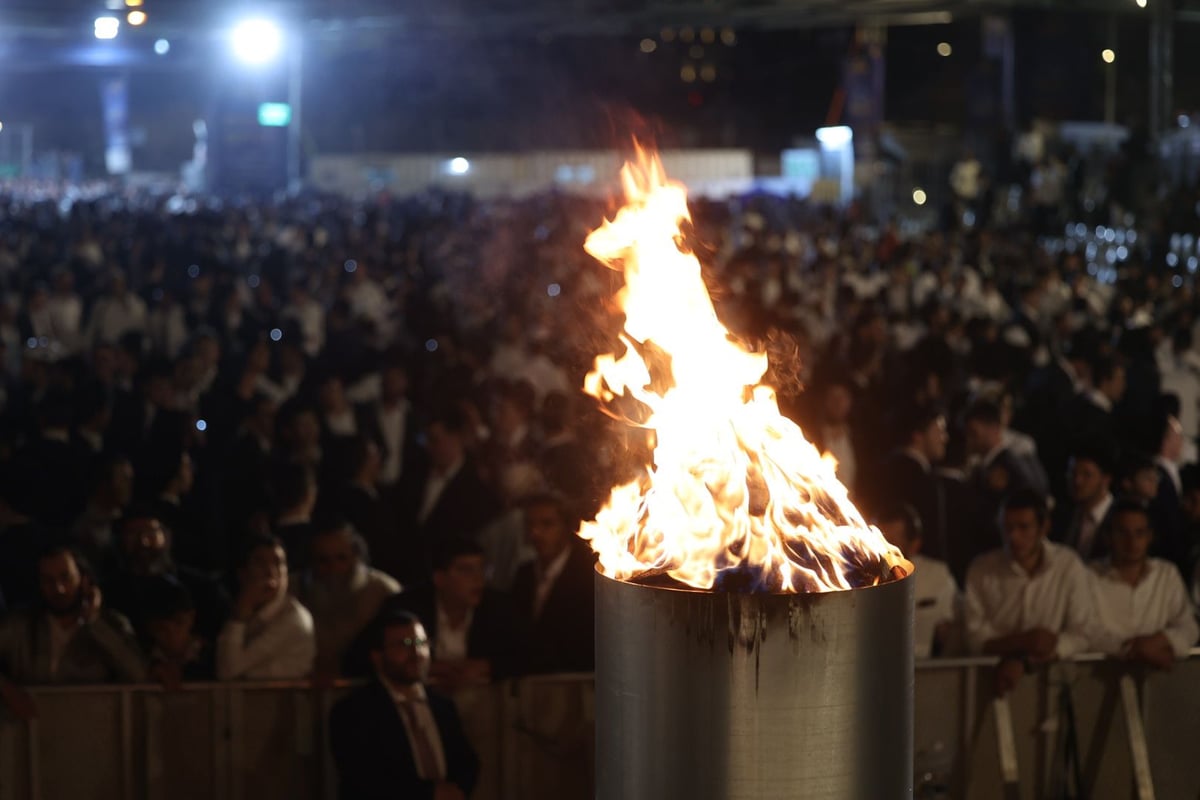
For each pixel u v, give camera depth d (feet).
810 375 37.88
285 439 27.99
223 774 17.72
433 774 16.96
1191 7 103.60
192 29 124.77
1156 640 17.90
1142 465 22.52
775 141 182.80
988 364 36.86
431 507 27.14
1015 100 130.41
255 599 18.10
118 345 39.99
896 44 164.96
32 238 86.53
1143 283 58.29
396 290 63.82
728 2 108.68
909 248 69.10
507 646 18.19
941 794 17.48
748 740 6.97
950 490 25.17
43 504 28.14
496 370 39.78
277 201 139.03
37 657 18.04
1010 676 17.65
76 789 17.67
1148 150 98.94
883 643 7.19
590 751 18.12
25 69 184.03
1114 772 18.12
